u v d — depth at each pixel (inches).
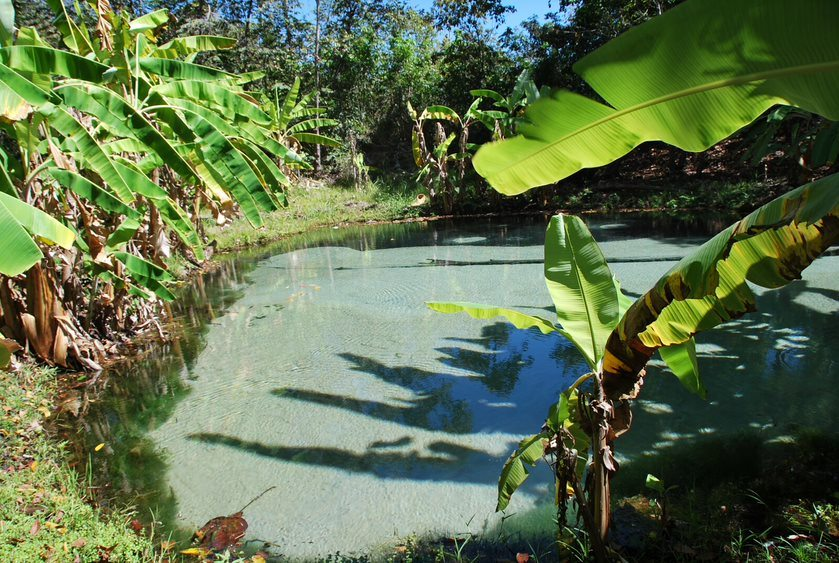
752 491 108.4
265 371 195.6
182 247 371.2
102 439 152.4
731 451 124.1
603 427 85.5
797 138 429.1
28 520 103.3
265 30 861.8
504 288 283.6
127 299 237.9
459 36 797.9
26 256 109.0
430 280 313.3
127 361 213.6
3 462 133.9
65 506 112.5
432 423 149.9
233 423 157.0
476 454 133.1
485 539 103.5
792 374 159.5
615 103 58.2
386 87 906.7
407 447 138.1
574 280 101.0
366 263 378.9
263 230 540.4
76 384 192.4
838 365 162.1
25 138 168.9
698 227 426.0
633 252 346.3
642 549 95.6
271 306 282.7
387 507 114.9
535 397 161.8
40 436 151.4
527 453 98.3
